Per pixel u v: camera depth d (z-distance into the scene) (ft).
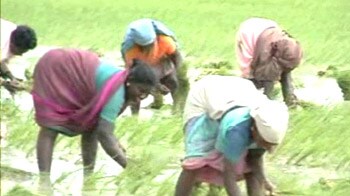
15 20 101.71
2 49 47.50
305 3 125.80
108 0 123.75
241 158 35.58
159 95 57.47
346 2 127.34
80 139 46.73
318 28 103.35
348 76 64.44
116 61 78.54
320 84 71.31
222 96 36.01
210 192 39.40
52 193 39.70
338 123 53.78
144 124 50.34
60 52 40.57
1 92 58.29
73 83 40.09
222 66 72.64
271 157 47.37
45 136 40.73
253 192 37.09
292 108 58.59
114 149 40.01
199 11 115.65
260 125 34.12
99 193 39.91
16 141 46.98
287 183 41.93
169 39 53.01
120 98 39.58
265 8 120.67
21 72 68.03
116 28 97.14
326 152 48.37
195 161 36.32
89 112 39.86
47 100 40.45
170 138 49.21
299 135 49.57
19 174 41.91
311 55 83.61
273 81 57.16
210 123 36.29
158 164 42.93
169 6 119.44
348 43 92.84
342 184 42.16
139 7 117.08
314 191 41.65
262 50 56.54
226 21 107.34
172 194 39.32
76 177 41.91
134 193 39.93
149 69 39.52
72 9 112.27
